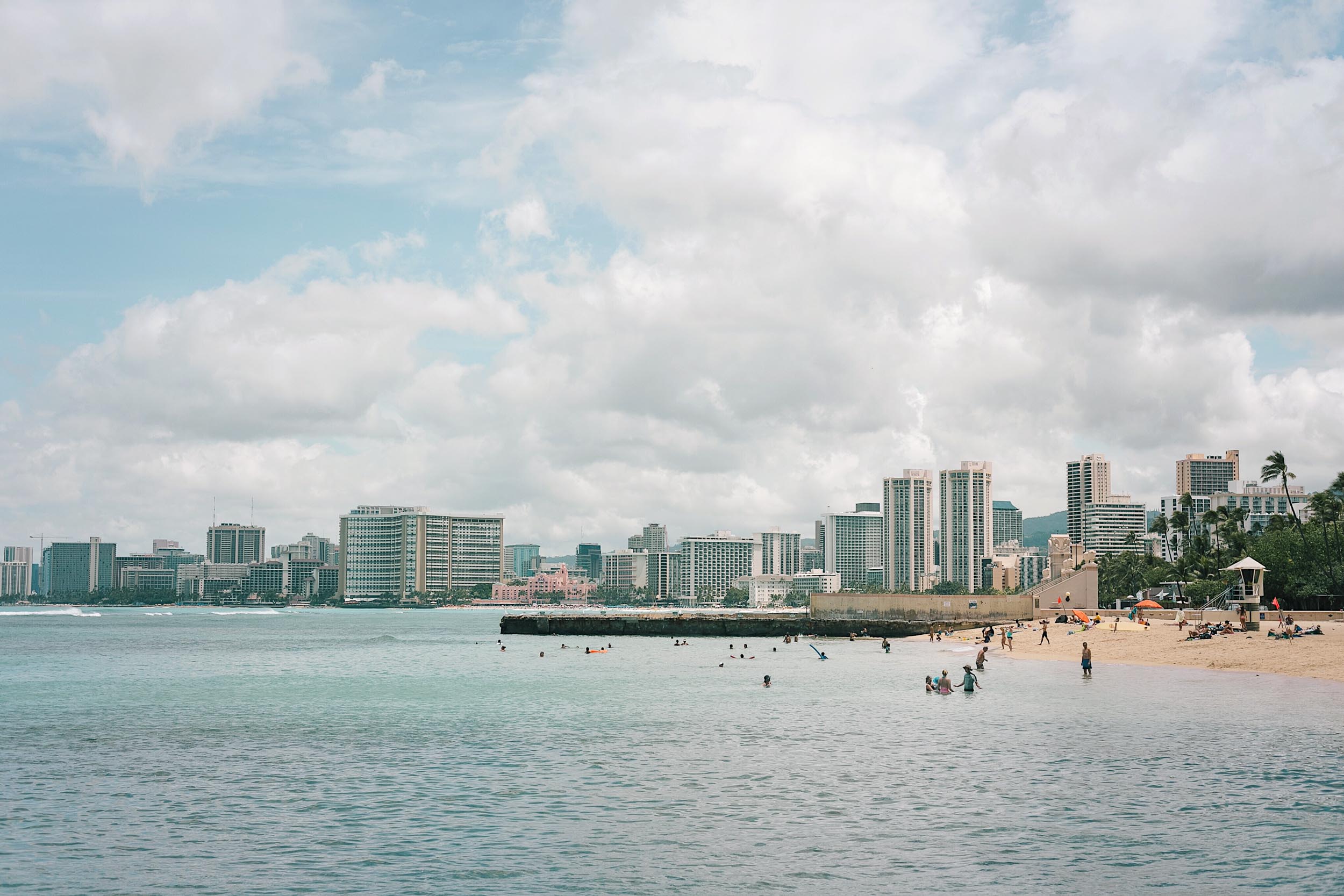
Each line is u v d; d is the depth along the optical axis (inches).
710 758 1963.6
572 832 1409.9
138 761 2004.2
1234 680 3174.2
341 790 1695.4
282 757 2033.7
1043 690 3024.1
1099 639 4702.3
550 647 6417.3
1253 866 1205.7
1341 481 6402.6
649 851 1307.8
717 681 3636.8
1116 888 1136.8
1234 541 7278.5
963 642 5502.0
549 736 2272.4
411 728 2431.1
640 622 7372.1
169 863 1283.2
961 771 1782.7
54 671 4534.9
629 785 1708.9
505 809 1542.8
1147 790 1604.3
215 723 2573.8
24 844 1373.0
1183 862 1225.4
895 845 1322.6
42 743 2242.9
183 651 6417.3
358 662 5103.3
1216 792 1582.2
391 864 1266.0
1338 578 5925.2
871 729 2314.2
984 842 1323.8
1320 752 1900.8
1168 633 4589.1
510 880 1198.9
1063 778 1702.8
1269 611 5054.1
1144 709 2509.8
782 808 1526.8
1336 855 1243.2
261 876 1227.9
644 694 3181.6
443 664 4872.0
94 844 1373.0
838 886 1165.1
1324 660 3437.5
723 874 1212.5
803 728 2353.6
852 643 5940.0
